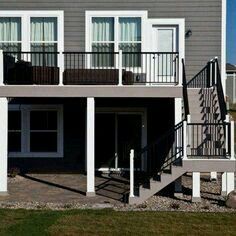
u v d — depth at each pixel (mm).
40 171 19453
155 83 16766
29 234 10398
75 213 12188
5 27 18484
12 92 15016
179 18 18500
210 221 11594
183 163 13352
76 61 18469
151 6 18438
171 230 10844
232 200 13172
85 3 18438
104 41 18391
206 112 15812
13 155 19531
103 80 15758
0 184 14734
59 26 18438
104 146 19719
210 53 18594
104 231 10711
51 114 19594
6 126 14930
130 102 19234
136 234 10531
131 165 13531
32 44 18484
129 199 13469
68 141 19516
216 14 18547
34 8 18484
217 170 13336
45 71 15891
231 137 13453
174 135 15367
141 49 18312
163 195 14805
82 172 19391
